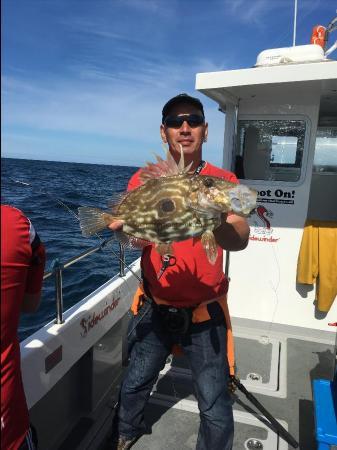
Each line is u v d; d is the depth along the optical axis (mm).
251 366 3648
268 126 4160
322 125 5668
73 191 14820
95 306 2895
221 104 4465
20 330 5066
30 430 1557
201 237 1763
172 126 2258
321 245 3924
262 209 4219
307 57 3650
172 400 3090
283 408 3064
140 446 2635
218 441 2225
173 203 1775
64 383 2746
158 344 2412
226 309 2406
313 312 4184
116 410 2574
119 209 1887
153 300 2369
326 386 2693
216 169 2346
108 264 7555
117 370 3467
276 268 4242
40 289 1643
